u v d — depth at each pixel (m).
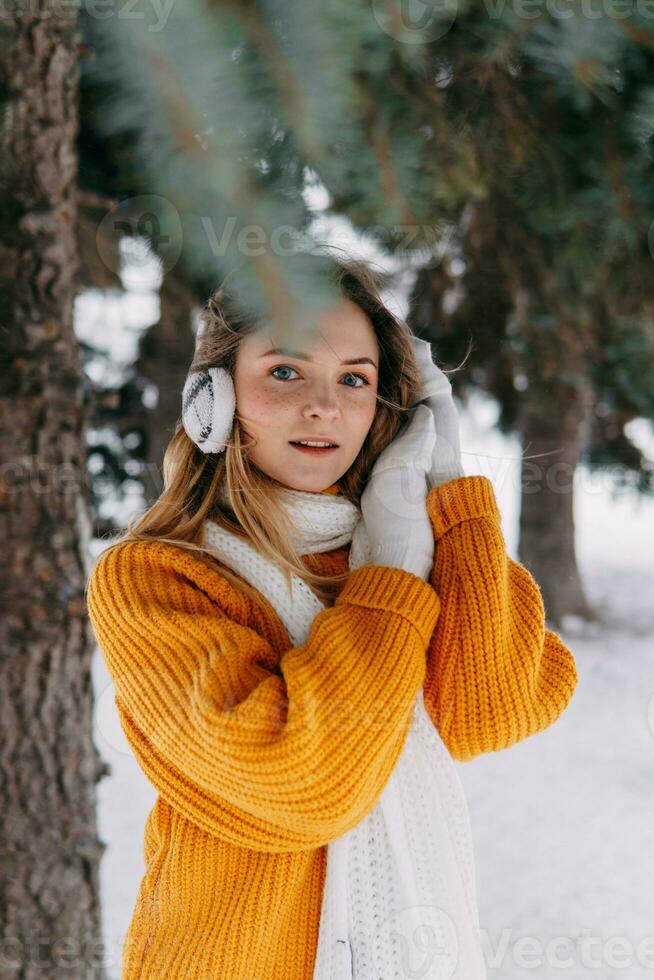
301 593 1.11
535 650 1.13
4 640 1.78
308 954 1.07
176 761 0.99
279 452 1.12
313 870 1.09
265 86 0.68
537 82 1.37
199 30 0.61
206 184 0.63
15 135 1.65
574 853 3.14
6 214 1.72
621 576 8.93
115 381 3.68
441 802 1.09
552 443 4.60
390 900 1.07
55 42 1.58
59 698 1.82
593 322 3.60
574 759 4.09
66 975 1.82
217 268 0.65
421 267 2.88
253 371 1.10
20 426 1.77
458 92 1.39
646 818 3.42
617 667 5.52
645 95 1.27
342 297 1.12
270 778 0.92
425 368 1.31
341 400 1.14
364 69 0.94
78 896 1.85
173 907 1.04
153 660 1.01
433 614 1.07
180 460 1.21
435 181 1.40
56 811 1.83
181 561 1.09
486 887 2.92
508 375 4.27
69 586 1.82
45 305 1.77
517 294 3.26
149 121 0.61
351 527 1.22
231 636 1.01
